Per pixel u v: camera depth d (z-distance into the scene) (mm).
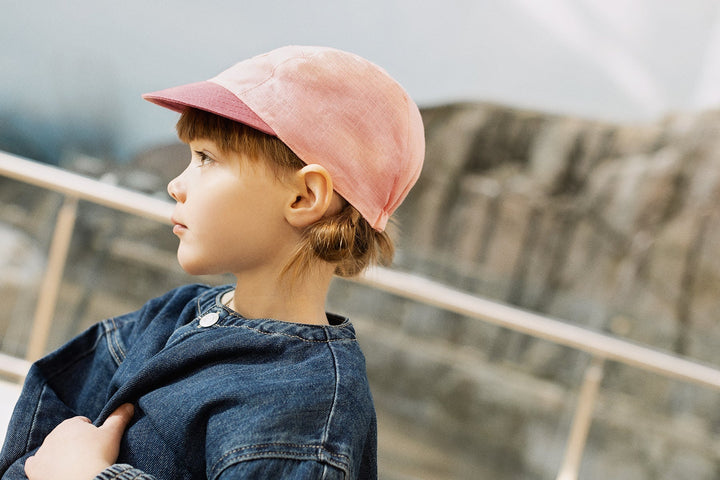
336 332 537
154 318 615
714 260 6973
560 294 7258
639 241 7168
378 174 538
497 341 3484
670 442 3328
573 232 7332
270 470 443
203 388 491
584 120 7605
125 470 464
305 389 477
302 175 511
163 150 7004
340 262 539
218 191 517
